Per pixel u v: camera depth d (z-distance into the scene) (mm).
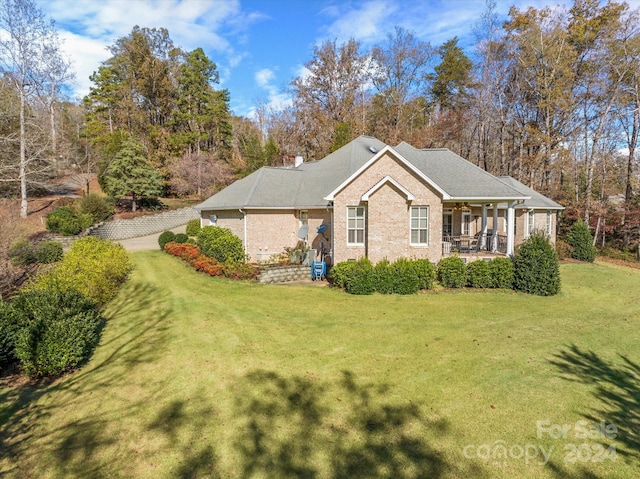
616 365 8359
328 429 5895
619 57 29797
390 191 16250
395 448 5430
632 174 32500
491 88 37188
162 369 8195
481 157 40750
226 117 54219
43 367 7867
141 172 37281
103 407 6777
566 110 31391
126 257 16797
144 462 5258
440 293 14922
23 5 28266
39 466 5262
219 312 12219
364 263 15094
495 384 7359
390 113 45594
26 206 30406
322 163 25078
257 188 22562
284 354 8867
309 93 46219
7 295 13070
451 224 21266
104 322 11461
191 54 51625
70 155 37344
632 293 15906
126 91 49188
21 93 29281
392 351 9039
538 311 12586
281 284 16844
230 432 5867
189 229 31078
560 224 32719
